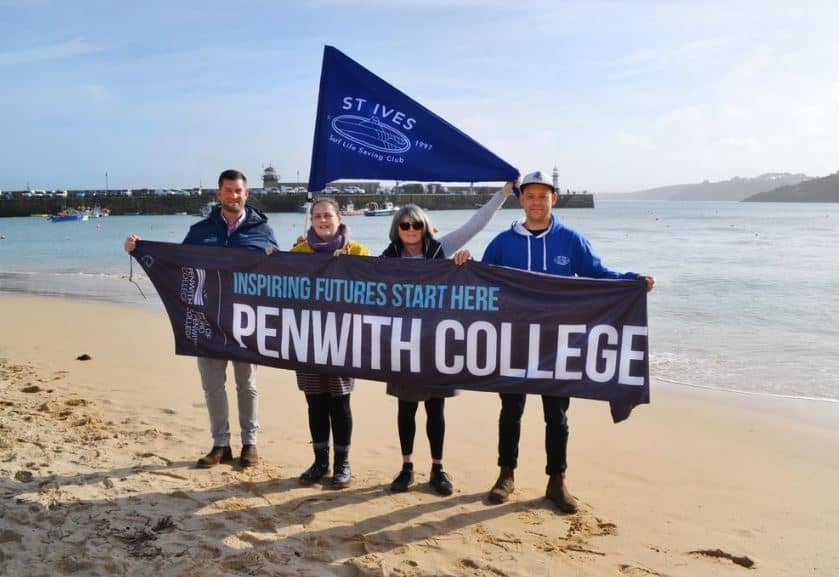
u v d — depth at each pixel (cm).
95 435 560
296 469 501
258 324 468
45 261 2806
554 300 421
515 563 366
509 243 449
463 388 438
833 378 849
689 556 382
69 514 406
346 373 454
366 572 350
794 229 5506
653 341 1082
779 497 480
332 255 449
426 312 437
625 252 2942
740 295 1551
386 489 468
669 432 639
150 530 390
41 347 984
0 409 629
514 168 464
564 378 424
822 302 1438
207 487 457
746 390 803
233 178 479
